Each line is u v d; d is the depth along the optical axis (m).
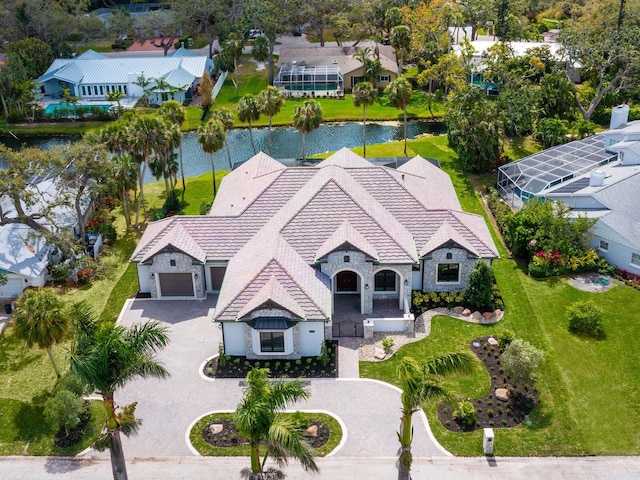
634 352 49.47
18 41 124.88
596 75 99.44
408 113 109.19
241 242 57.25
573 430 42.50
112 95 108.12
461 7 128.50
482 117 80.38
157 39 152.62
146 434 43.03
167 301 57.47
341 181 58.06
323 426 43.31
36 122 108.88
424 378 33.69
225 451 41.62
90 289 60.03
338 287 57.25
